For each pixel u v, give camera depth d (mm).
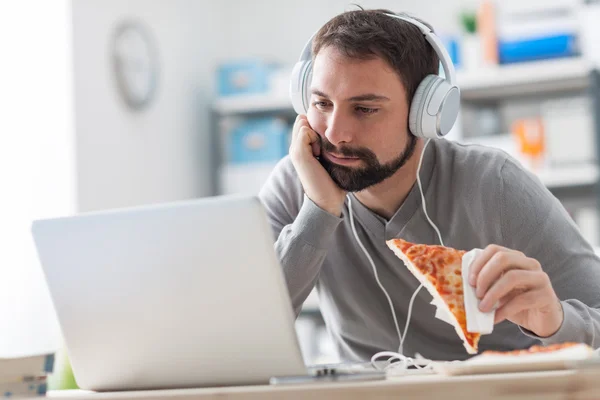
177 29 5113
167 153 4949
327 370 1273
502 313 1351
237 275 1248
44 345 3764
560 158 4188
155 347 1341
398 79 1824
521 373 1078
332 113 1825
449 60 1894
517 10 4375
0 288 3635
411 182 2020
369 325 2127
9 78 3799
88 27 4316
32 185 3863
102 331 1380
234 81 5070
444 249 1370
